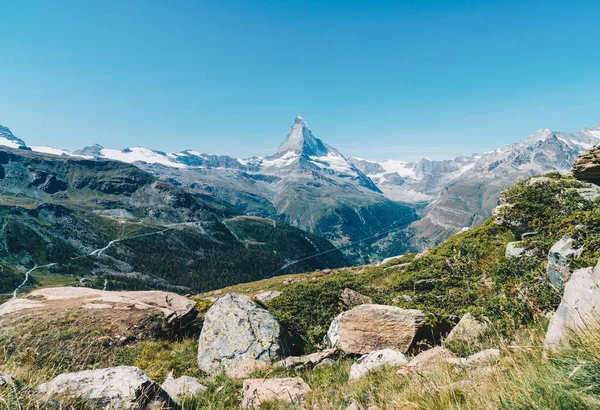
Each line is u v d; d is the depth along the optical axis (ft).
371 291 69.67
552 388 12.25
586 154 73.72
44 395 17.08
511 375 14.83
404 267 88.58
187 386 33.65
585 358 12.73
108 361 51.80
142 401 20.84
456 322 43.60
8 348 49.47
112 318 62.69
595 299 16.88
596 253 34.01
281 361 42.14
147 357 54.70
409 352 41.78
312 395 27.68
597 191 64.34
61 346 51.80
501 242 71.92
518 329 28.99
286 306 64.08
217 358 47.60
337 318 51.60
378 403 20.84
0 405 14.60
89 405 19.02
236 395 32.86
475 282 55.36
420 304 54.60
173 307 73.51
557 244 41.09
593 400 10.95
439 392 16.74
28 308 66.18
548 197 67.41
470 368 20.79
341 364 39.75
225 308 55.11
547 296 32.24
